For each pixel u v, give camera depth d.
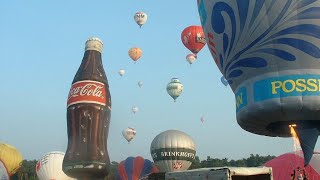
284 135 15.41
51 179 40.06
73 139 25.58
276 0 13.34
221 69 15.75
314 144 14.15
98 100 25.98
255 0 13.63
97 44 27.47
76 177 25.88
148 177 19.44
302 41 13.22
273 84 13.53
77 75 26.52
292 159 28.78
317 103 13.17
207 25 15.54
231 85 15.24
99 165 25.31
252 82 14.05
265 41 13.60
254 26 13.71
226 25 14.48
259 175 17.62
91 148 25.34
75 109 25.70
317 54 13.20
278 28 13.38
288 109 13.40
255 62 13.85
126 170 40.47
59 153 41.59
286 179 28.17
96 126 25.70
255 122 14.56
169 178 18.55
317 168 26.98
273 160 30.62
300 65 13.33
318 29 13.13
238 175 16.80
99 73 26.72
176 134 40.06
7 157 42.00
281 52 13.41
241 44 14.09
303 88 13.24
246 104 14.15
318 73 13.29
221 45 14.94
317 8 13.12
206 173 17.16
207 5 15.37
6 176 41.97
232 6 14.20
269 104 13.52
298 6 13.20
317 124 14.17
